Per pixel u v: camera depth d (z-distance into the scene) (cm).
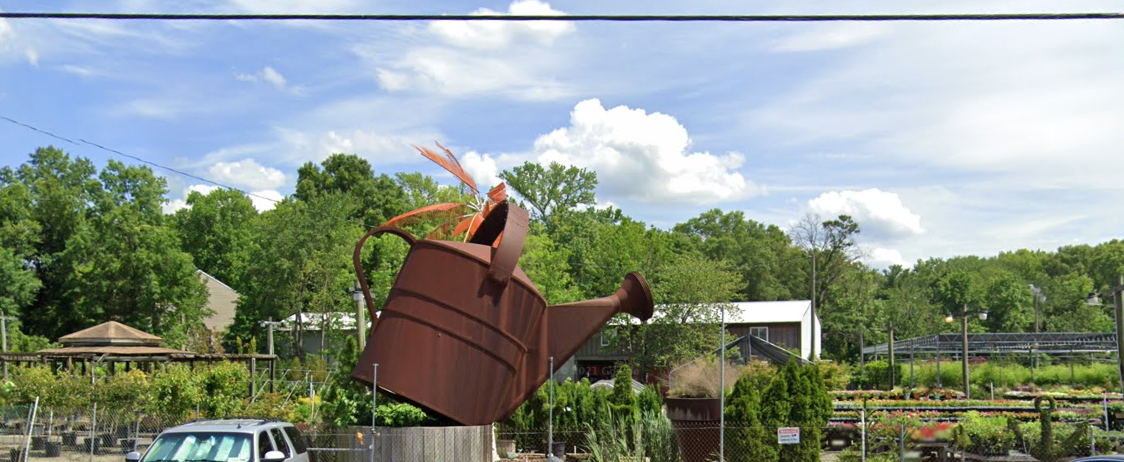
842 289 9062
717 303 5119
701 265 5306
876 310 9406
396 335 1759
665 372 5025
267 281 5816
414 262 1800
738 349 4503
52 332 5800
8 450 2147
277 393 2805
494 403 1781
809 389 1888
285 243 5797
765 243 10681
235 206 7856
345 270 5372
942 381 5366
